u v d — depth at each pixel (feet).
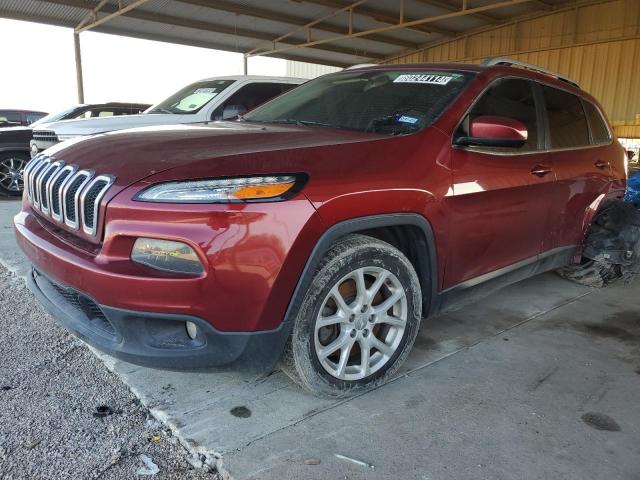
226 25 53.72
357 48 65.26
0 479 6.24
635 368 9.66
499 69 10.54
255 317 6.77
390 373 8.63
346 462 6.75
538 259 11.52
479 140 8.77
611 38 47.06
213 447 6.93
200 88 23.20
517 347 10.34
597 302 13.12
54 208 8.00
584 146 12.92
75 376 8.66
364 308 7.97
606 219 13.39
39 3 45.93
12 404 7.76
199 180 6.62
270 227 6.64
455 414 7.93
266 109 12.06
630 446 7.33
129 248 6.64
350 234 7.89
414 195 8.00
